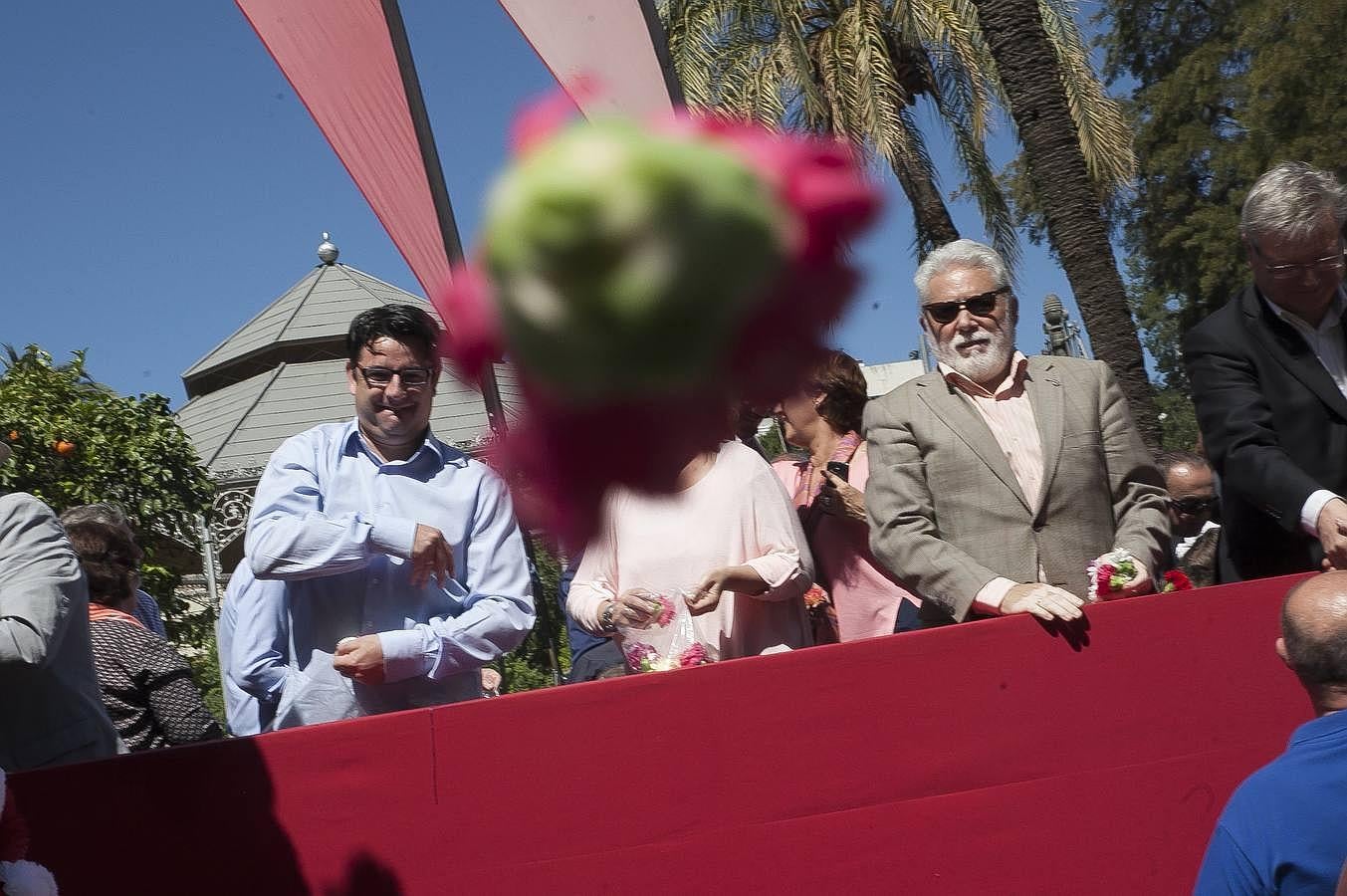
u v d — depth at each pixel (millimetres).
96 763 2559
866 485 3275
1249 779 2229
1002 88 13930
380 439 3152
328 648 3100
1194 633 2938
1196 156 22875
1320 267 3018
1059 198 8680
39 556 2633
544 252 272
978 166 14805
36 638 2506
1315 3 18812
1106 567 2979
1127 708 2896
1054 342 11805
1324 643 2246
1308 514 2896
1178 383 28156
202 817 2588
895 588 3646
